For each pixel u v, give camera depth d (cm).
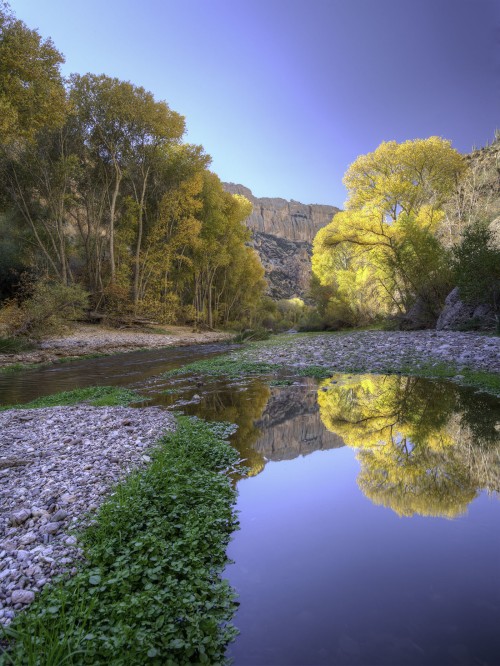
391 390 1088
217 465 613
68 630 263
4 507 463
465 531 384
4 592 316
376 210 4191
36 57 2112
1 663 241
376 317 4072
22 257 3438
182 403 1065
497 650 242
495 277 2108
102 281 3606
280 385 1272
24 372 1783
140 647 249
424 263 2817
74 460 612
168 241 3894
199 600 301
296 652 248
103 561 346
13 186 3225
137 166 3647
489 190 4906
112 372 1750
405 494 472
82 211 4053
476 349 1509
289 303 8700
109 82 3225
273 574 334
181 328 4275
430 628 263
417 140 3994
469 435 687
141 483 491
